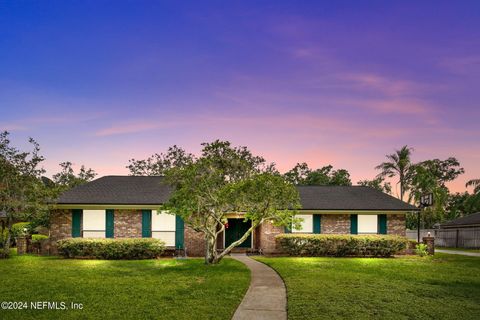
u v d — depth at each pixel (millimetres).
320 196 27828
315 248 23328
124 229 24172
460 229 37344
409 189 48969
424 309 10453
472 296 12141
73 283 13633
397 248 23453
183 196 17875
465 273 16844
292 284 13453
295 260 20750
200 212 18672
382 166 50156
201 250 24406
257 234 27500
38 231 31469
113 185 26672
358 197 27844
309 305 10641
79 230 23906
